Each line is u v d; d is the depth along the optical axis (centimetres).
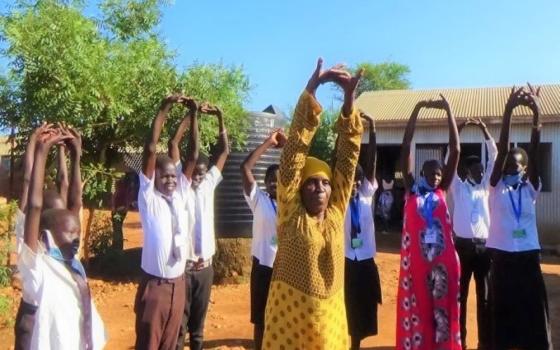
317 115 343
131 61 1116
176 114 1092
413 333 566
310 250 340
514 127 1764
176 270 518
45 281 349
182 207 530
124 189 1266
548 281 1201
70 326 352
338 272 348
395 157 2130
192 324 620
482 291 719
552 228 1753
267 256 615
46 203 410
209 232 618
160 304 510
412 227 573
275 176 621
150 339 511
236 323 839
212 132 1120
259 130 1179
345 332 352
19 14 1002
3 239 766
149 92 1122
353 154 358
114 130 1137
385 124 1897
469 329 820
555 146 1736
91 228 1288
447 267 562
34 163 371
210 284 623
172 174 524
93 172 1097
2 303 737
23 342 348
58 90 987
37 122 999
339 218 356
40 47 978
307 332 336
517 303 615
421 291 564
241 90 1244
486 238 722
